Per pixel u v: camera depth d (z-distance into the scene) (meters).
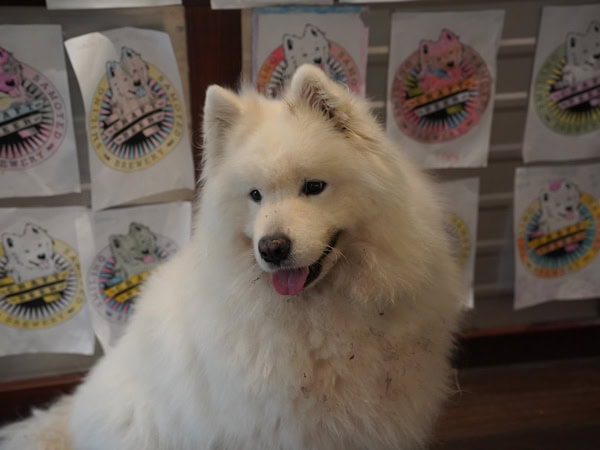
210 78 2.01
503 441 2.07
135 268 2.17
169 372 1.47
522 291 2.42
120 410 1.58
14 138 1.92
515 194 2.29
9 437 1.85
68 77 1.96
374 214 1.29
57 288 2.14
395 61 2.05
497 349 2.45
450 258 1.50
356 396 1.35
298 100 1.30
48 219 2.05
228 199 1.33
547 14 2.05
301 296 1.33
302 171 1.24
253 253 1.32
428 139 2.17
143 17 1.92
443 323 1.46
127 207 2.10
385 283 1.31
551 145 2.24
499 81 2.21
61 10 1.86
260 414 1.35
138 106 1.97
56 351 2.24
